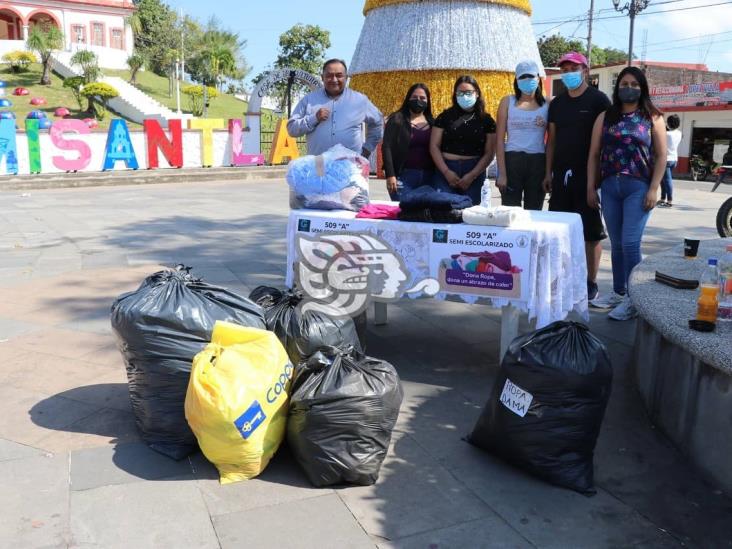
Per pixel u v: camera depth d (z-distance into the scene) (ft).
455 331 17.25
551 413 9.87
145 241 29.60
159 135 69.62
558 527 8.98
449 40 62.13
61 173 63.57
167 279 11.43
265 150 84.43
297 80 78.89
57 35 125.29
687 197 51.88
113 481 9.91
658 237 31.04
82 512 9.09
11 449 10.78
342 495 9.71
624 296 18.53
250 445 9.78
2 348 15.38
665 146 16.84
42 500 9.35
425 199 13.61
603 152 17.44
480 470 10.45
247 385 9.75
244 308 11.51
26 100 113.39
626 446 11.32
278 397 10.19
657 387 12.11
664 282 14.17
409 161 18.88
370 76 65.98
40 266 24.20
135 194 51.70
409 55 62.90
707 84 92.63
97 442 11.11
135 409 11.24
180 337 10.57
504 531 8.87
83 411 12.23
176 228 33.47
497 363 15.08
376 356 15.44
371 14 66.28
